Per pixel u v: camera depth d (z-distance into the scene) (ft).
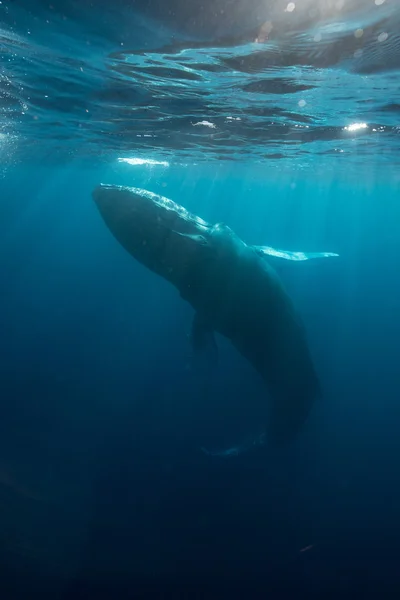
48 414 44.65
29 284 161.79
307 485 34.71
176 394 53.06
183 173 104.47
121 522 24.75
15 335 79.36
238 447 27.78
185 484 32.32
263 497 31.94
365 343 86.94
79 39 20.93
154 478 32.73
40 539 20.67
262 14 15.75
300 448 40.78
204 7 15.51
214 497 30.99
